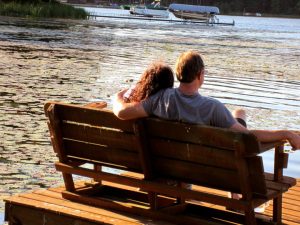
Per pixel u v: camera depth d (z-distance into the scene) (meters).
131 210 7.13
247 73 31.86
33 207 7.23
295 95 23.89
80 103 19.16
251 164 6.25
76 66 30.17
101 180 7.60
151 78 6.80
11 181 10.57
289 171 11.90
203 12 127.56
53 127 7.43
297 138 6.46
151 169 6.92
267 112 19.38
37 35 52.22
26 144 13.35
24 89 21.38
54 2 98.25
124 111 6.71
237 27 117.12
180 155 6.64
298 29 126.38
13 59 31.42
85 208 7.25
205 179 6.60
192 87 6.59
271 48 55.84
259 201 6.55
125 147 7.04
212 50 48.62
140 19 121.69
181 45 52.22
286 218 7.52
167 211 7.01
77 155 7.50
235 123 6.52
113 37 57.16
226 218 7.22
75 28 67.69
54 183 10.59
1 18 76.69
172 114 6.64
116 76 26.94
